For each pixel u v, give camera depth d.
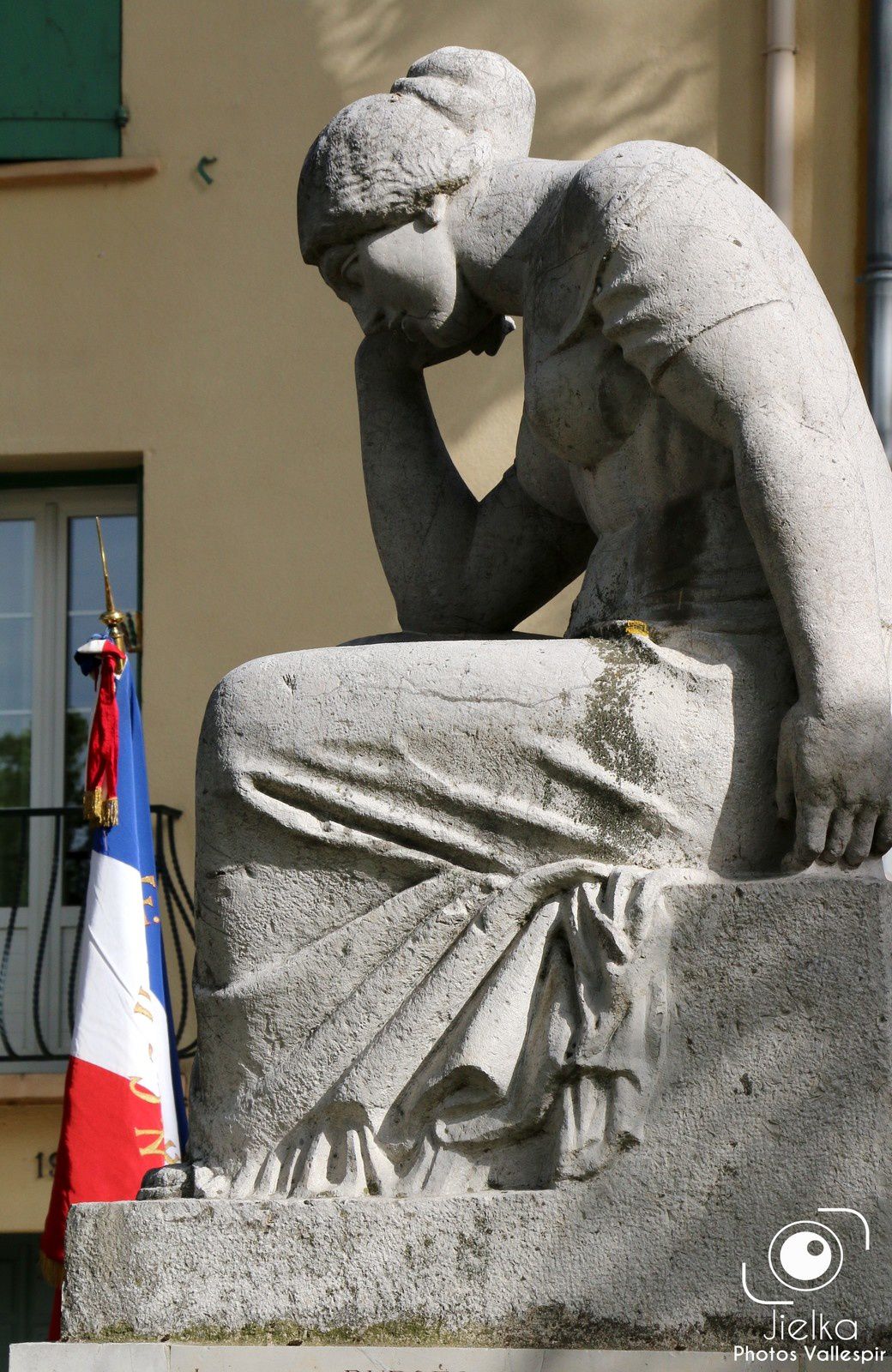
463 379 17.69
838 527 6.23
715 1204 5.86
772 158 17.30
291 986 6.35
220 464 18.44
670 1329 5.79
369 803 6.41
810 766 6.07
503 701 6.41
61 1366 5.95
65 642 19.34
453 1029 6.19
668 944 6.05
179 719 18.02
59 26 19.17
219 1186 6.26
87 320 18.86
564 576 7.60
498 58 7.25
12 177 19.00
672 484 6.68
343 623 17.98
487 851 6.33
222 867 6.50
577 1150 5.93
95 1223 6.15
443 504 7.58
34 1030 18.72
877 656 6.18
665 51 17.88
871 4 17.19
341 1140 6.20
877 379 16.53
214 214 18.81
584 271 6.59
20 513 19.38
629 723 6.34
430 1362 5.78
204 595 18.22
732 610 6.54
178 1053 16.80
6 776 19.36
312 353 18.50
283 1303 5.96
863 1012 5.95
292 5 18.91
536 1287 5.86
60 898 19.02
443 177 6.94
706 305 6.39
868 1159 5.86
